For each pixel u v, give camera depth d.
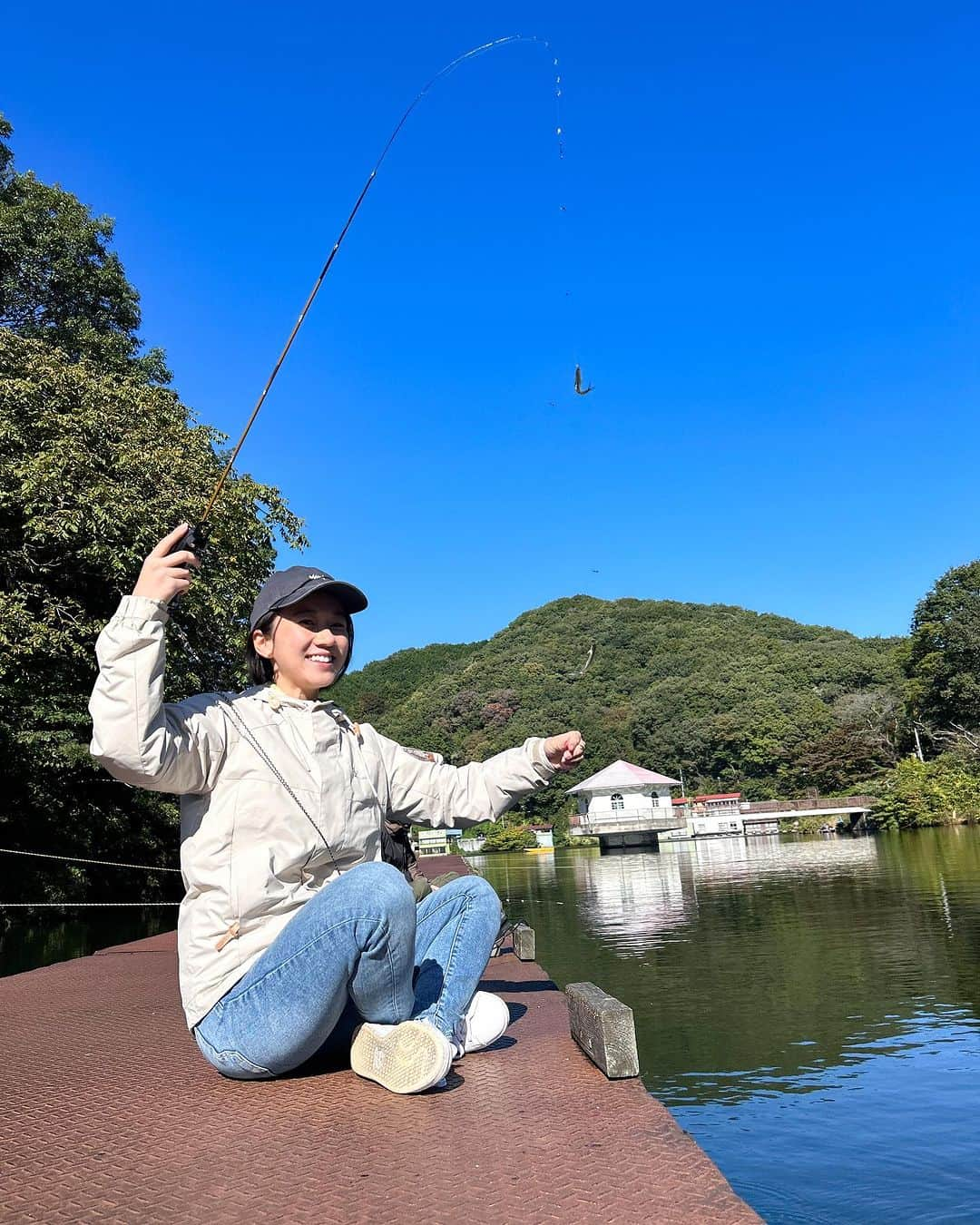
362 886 1.88
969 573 41.41
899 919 10.30
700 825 45.56
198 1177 1.51
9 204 15.68
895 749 47.72
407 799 2.39
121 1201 1.42
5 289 15.02
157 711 1.86
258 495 12.46
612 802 45.59
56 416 10.31
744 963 8.21
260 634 2.26
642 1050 5.39
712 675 60.19
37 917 12.59
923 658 42.69
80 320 15.43
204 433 12.91
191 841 2.03
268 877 1.99
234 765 2.02
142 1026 3.12
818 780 50.16
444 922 2.23
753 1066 4.85
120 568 10.05
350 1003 2.06
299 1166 1.52
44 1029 3.15
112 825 14.32
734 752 54.75
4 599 9.94
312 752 2.10
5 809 12.24
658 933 10.80
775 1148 3.53
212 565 11.25
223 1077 2.19
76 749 12.15
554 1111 1.74
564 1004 2.95
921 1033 5.27
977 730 40.94
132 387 12.10
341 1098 1.91
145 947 5.83
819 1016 5.88
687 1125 3.92
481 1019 2.22
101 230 15.81
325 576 2.24
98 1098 2.08
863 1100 4.09
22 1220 1.37
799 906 12.61
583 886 20.08
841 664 58.78
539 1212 1.28
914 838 29.73
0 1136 1.82
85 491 9.94
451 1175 1.44
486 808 2.37
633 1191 1.33
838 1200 2.94
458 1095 1.88
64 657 10.90
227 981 1.99
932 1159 3.26
